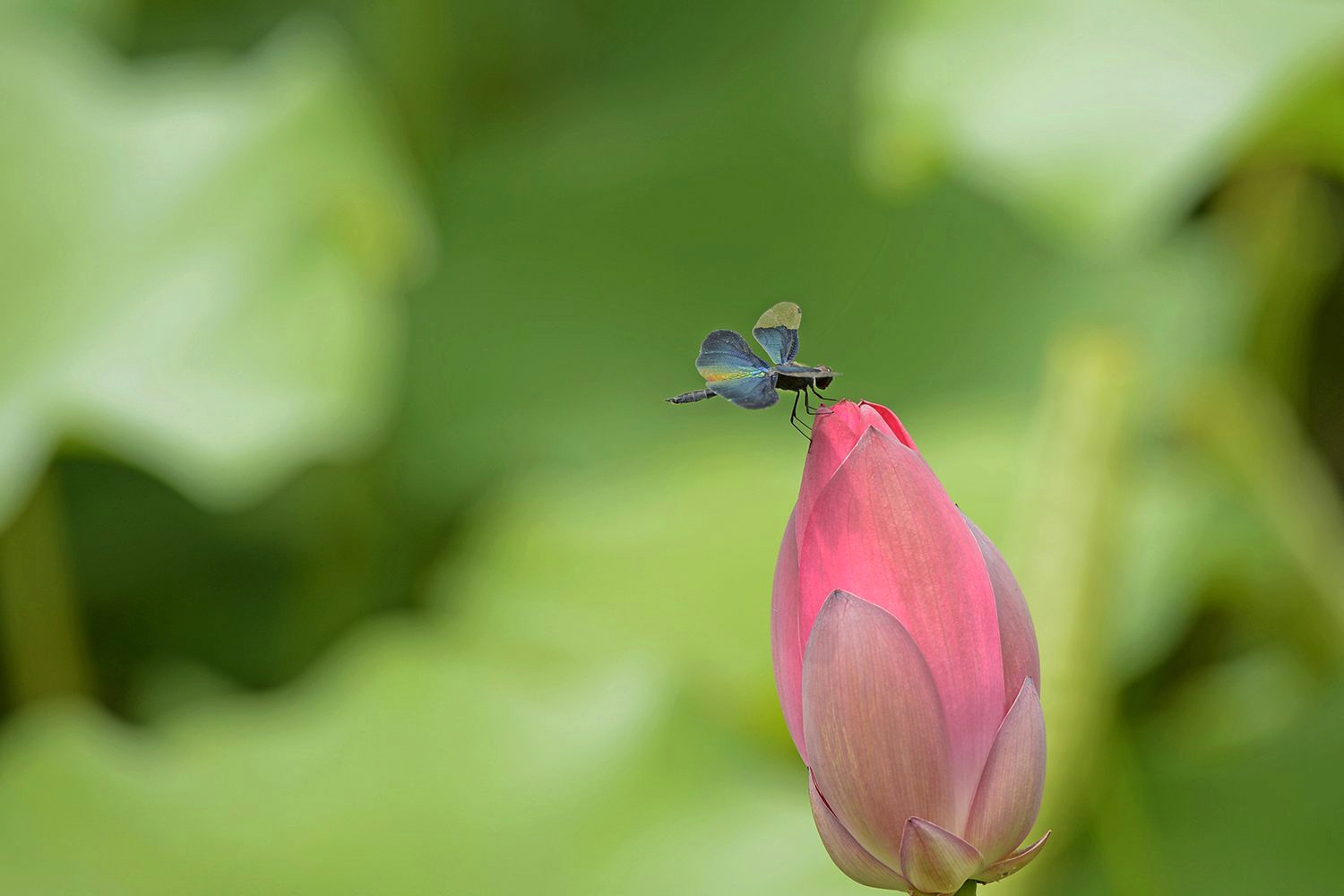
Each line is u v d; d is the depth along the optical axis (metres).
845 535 1.57
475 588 2.90
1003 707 1.57
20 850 2.02
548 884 1.99
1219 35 2.51
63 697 2.99
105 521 3.58
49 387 2.54
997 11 2.68
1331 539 2.97
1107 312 3.59
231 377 2.59
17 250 2.72
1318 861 2.31
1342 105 2.53
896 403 3.62
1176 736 2.89
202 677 3.29
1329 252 3.46
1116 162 2.44
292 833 2.03
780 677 1.59
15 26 3.22
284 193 2.80
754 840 2.04
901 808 1.57
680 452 3.39
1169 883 2.29
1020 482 2.83
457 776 2.10
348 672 2.23
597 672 2.23
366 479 3.46
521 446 3.55
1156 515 2.80
